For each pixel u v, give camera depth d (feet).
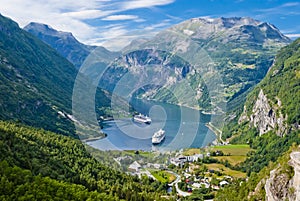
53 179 320.09
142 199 350.23
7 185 275.39
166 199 379.76
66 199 286.66
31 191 275.59
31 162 370.32
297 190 223.10
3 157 337.72
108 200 310.86
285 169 247.09
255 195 295.89
